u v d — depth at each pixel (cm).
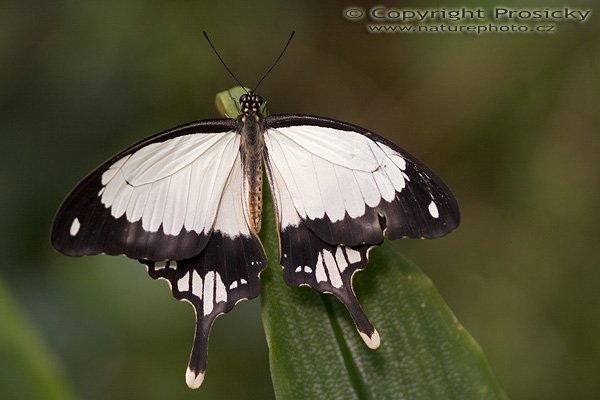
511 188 83
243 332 75
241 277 63
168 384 74
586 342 79
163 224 62
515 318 80
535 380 79
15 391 62
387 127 86
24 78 78
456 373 63
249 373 75
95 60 78
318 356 63
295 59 85
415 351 63
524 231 82
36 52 78
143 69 79
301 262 62
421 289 63
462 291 82
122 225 62
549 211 82
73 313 74
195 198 63
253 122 63
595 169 81
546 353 79
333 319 63
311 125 63
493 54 82
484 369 63
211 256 63
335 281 62
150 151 62
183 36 80
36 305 74
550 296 80
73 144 77
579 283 80
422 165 61
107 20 79
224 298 63
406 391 63
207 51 81
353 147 62
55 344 73
